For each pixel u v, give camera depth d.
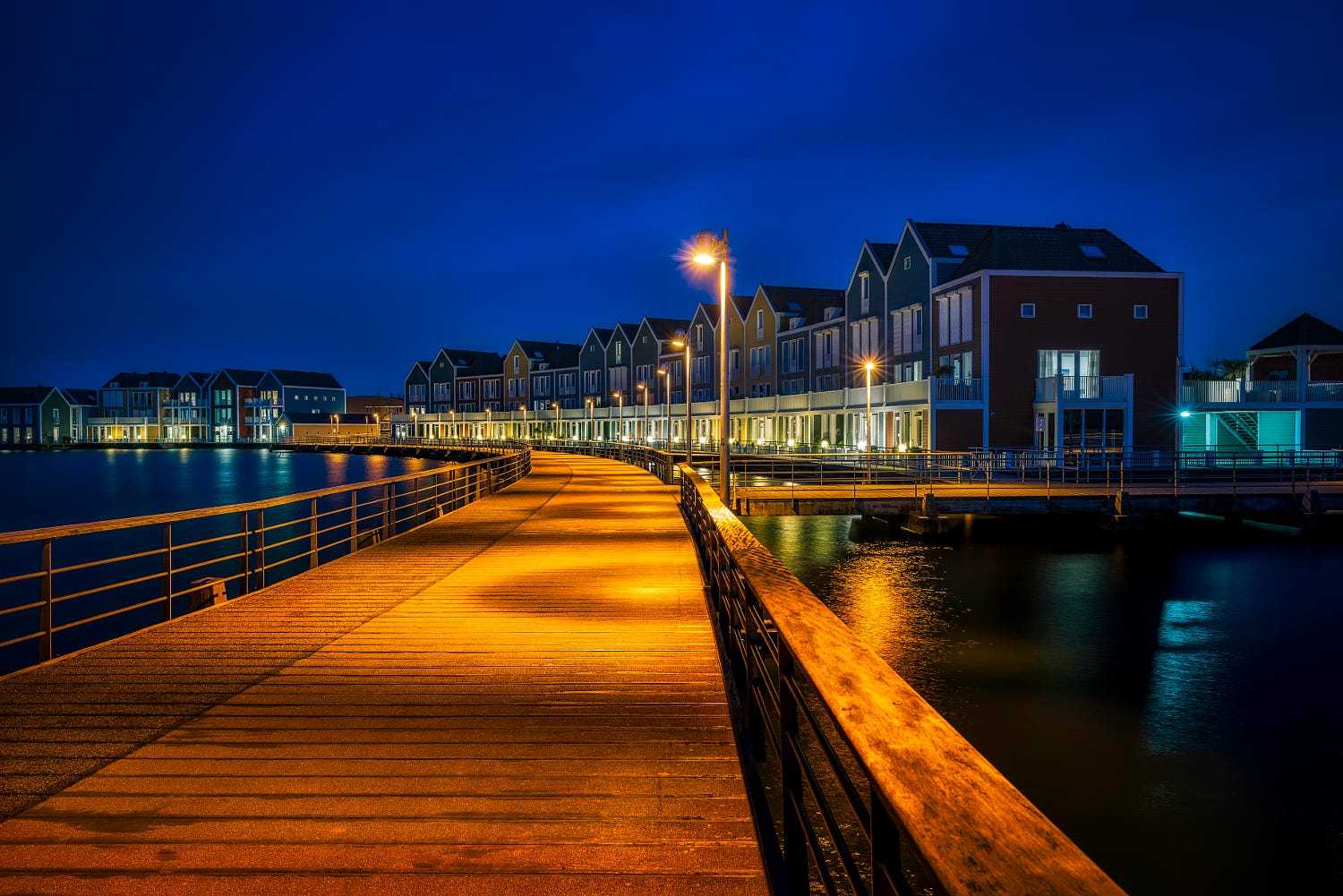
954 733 1.80
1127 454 36.62
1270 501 27.45
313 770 4.57
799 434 55.09
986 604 19.03
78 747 4.92
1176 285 38.94
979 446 38.06
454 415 111.69
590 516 19.36
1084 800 9.42
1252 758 10.53
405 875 3.43
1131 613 18.14
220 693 5.99
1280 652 15.24
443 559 12.84
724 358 19.20
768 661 5.39
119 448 140.00
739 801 4.18
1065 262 39.66
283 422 136.25
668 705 5.73
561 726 5.31
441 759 4.75
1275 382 38.84
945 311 42.00
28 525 50.31
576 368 93.00
